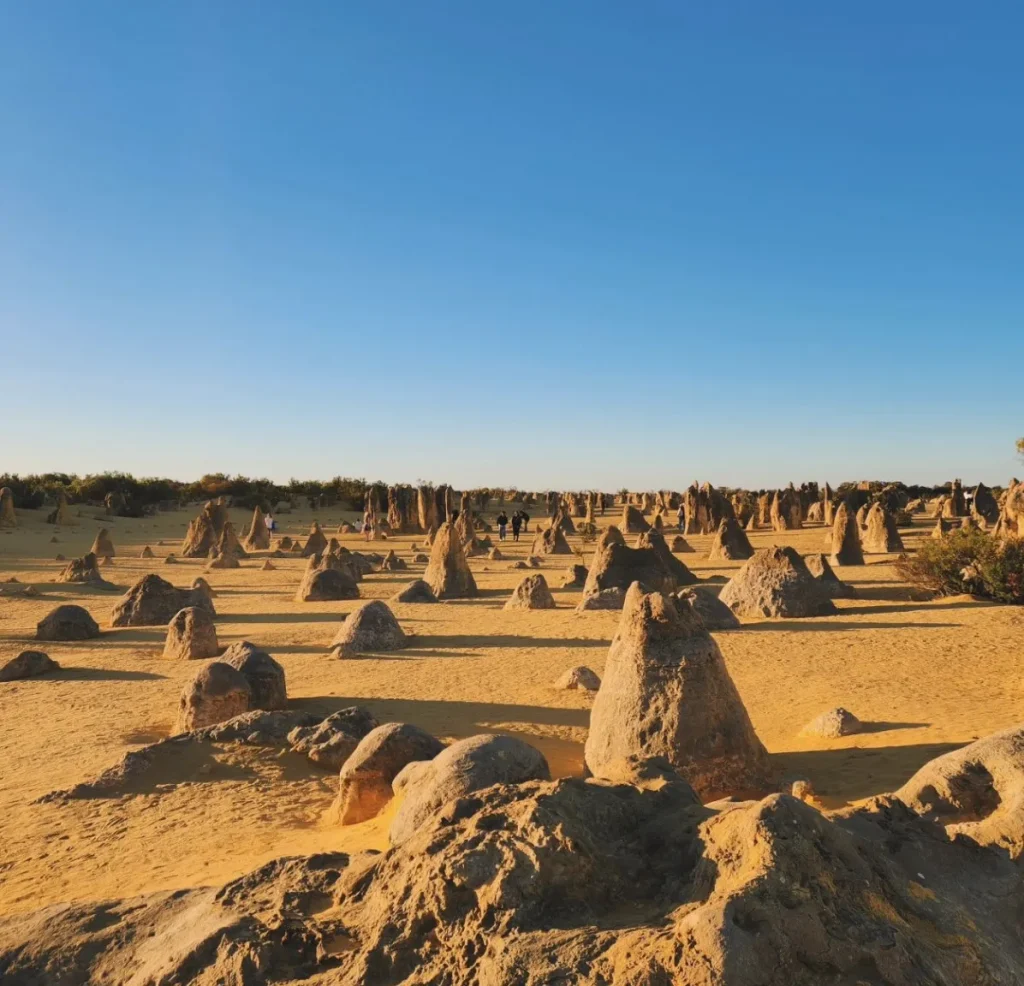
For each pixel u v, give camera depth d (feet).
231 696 40.06
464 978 10.84
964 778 19.02
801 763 31.19
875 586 86.07
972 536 78.79
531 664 54.29
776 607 68.80
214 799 30.71
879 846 13.42
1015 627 58.39
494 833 12.49
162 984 12.63
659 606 29.22
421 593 90.84
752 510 216.54
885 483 307.58
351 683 50.60
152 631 76.13
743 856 11.22
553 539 156.56
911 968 10.18
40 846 26.76
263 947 12.46
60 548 167.73
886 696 40.96
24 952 14.89
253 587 110.22
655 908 11.68
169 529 224.12
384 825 24.77
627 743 28.14
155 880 22.93
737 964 9.41
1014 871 14.29
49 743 39.70
